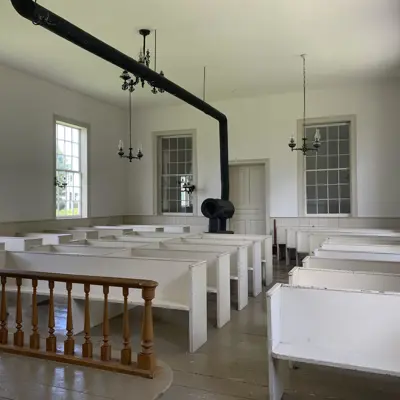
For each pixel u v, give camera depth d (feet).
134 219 31.96
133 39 18.57
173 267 11.73
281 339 8.41
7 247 18.58
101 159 29.43
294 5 15.47
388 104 25.66
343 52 20.40
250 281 17.74
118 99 29.01
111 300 11.82
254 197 29.30
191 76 24.03
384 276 9.91
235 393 8.56
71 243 17.69
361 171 26.30
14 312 14.43
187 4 15.31
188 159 30.76
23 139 22.94
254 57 20.98
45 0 14.88
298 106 27.63
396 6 15.58
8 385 8.54
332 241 17.74
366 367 7.21
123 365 9.23
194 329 11.02
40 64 21.75
